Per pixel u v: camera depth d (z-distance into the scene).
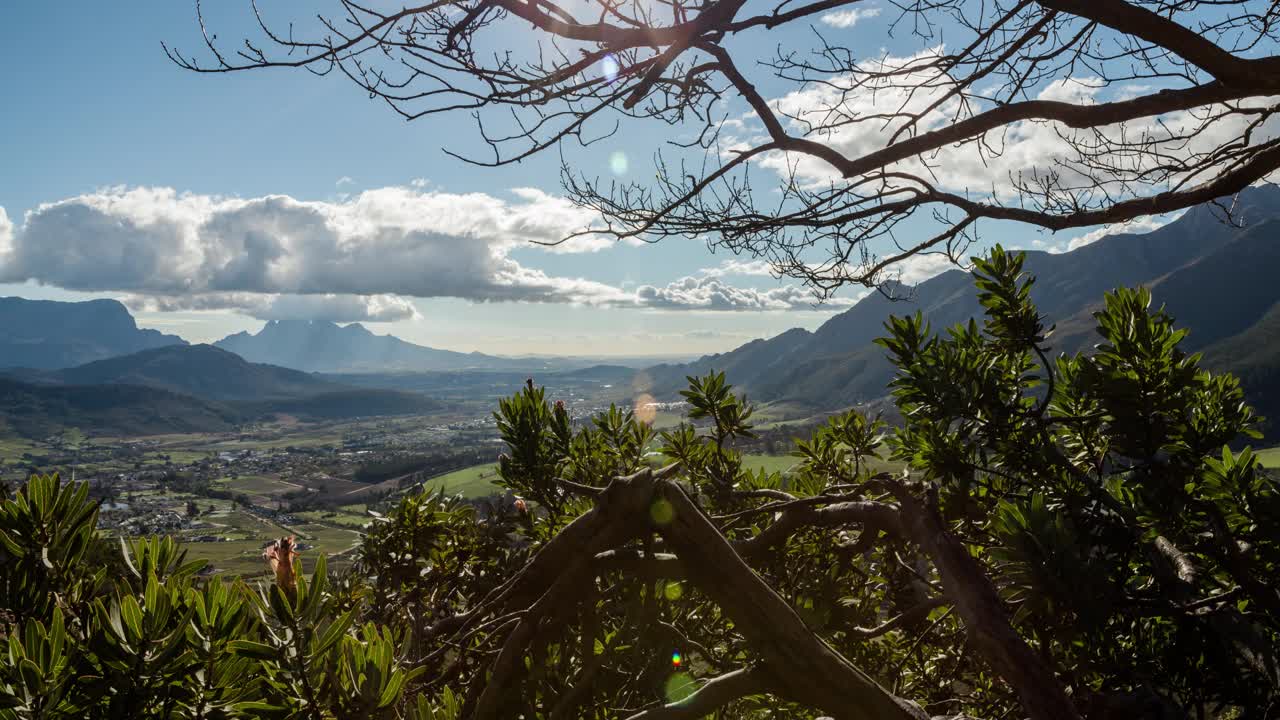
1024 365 2.13
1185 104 2.58
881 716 0.99
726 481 2.47
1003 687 1.72
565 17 2.57
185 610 0.95
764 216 3.29
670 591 1.25
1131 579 1.50
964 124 2.80
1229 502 1.44
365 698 0.93
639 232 3.30
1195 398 1.91
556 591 1.11
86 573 1.04
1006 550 1.30
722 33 2.73
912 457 2.06
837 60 3.29
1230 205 3.47
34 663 0.83
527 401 3.06
